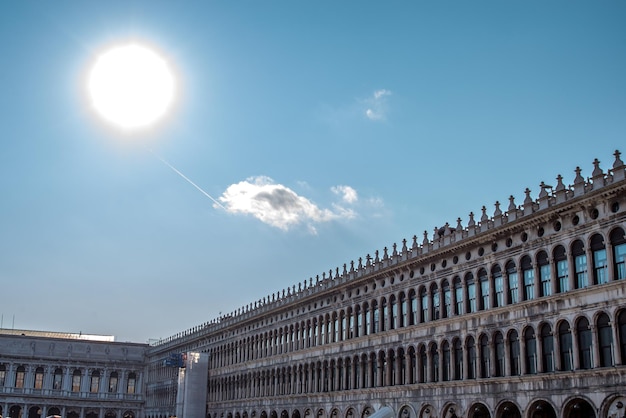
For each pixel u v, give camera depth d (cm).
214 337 12375
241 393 10888
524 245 5606
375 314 7625
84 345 15638
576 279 5128
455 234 6425
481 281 6069
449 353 6316
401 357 7025
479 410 5909
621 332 4712
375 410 7281
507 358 5606
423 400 6556
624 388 4609
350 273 8131
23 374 15038
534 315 5394
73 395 15212
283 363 9588
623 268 4772
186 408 11988
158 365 15112
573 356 5009
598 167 5028
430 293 6719
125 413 15600
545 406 5316
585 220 5088
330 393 8219
